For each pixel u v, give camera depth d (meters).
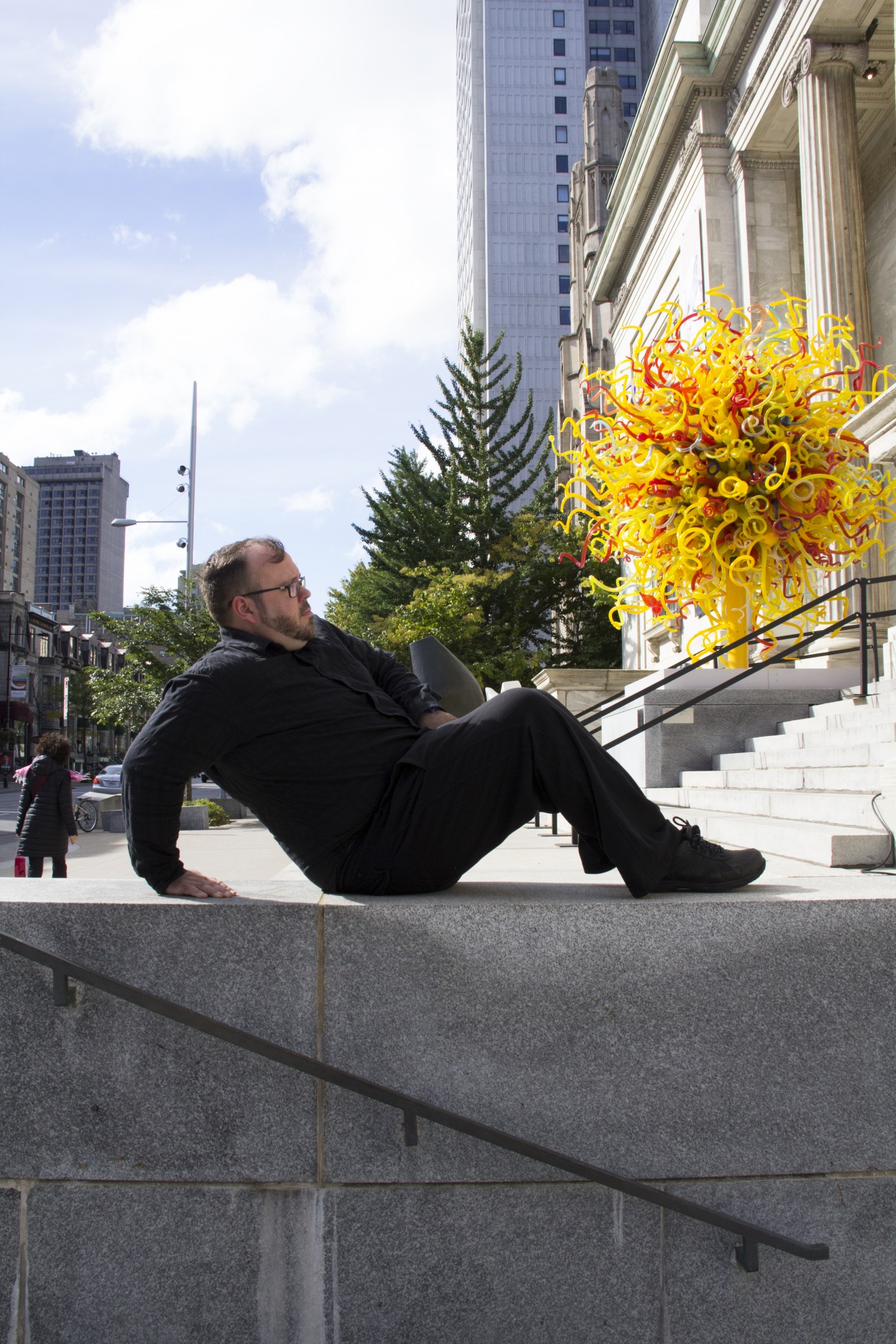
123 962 2.17
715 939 2.20
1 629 86.38
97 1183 2.18
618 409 5.97
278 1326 2.15
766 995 2.20
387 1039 2.16
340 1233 2.17
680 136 17.56
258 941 2.17
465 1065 2.16
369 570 34.81
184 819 13.79
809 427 5.82
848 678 7.02
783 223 15.55
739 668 6.77
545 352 97.19
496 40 100.75
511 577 31.39
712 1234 2.20
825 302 12.03
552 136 99.94
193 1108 2.17
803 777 5.03
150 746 2.21
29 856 7.59
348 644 2.75
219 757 2.29
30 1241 2.17
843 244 12.05
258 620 2.36
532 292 98.00
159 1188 2.17
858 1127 2.19
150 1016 2.18
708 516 5.89
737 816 4.78
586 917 2.18
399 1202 2.17
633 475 5.99
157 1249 2.17
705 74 15.89
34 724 86.62
